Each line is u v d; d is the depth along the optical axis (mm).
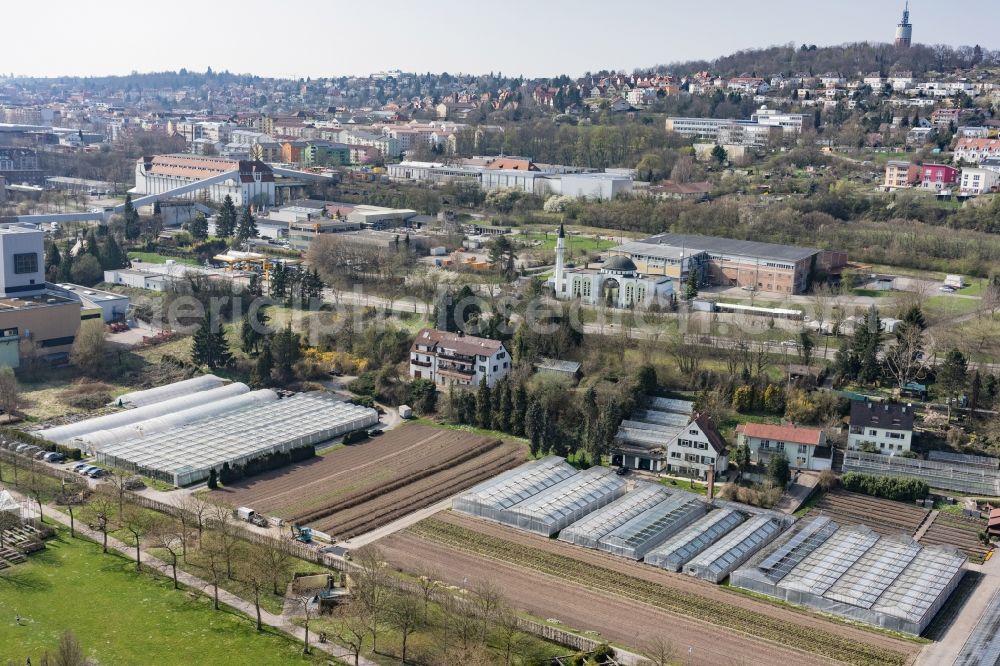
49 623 149500
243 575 163750
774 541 180125
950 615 159125
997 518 190875
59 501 192625
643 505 195375
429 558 173375
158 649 143250
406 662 141625
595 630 150500
